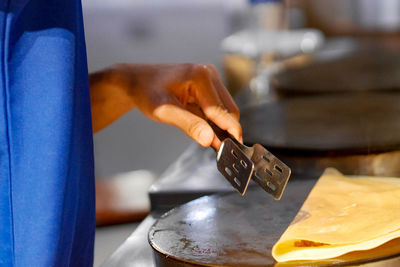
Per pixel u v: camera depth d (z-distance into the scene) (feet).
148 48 23.34
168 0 37.81
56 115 1.74
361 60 6.01
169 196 2.79
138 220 5.12
